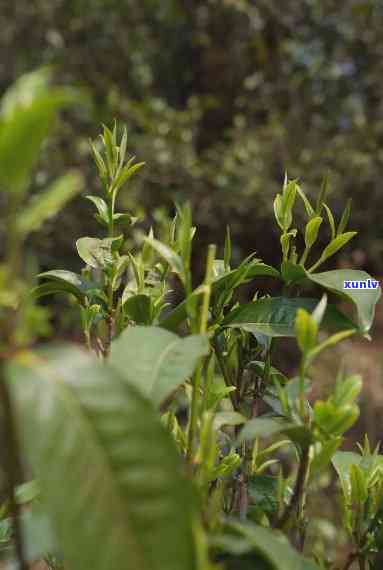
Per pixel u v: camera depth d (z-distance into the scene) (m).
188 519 0.65
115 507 0.65
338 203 5.75
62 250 5.40
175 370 0.84
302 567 0.77
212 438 0.88
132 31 6.82
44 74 0.66
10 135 0.62
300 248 5.87
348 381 0.89
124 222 1.29
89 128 6.07
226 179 5.67
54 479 0.66
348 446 3.56
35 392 0.68
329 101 6.68
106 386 0.69
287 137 6.07
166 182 5.63
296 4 6.84
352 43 6.85
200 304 1.09
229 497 1.27
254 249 5.98
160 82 7.12
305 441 0.89
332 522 2.85
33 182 5.13
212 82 6.84
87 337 1.23
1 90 6.46
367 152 6.06
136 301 1.18
